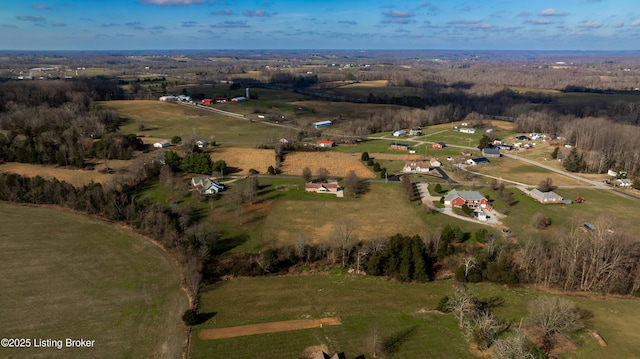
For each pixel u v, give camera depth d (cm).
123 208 9544
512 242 8644
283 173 13375
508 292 7125
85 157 13612
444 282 7450
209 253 7969
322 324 6119
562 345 5697
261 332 5919
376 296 6938
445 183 12662
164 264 7725
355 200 11081
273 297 6850
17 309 6300
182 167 12875
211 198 10869
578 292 7125
